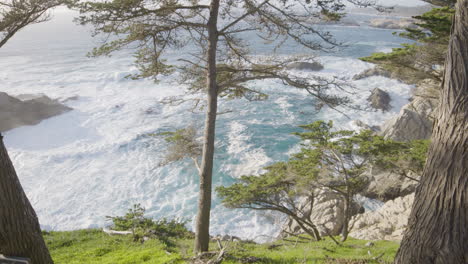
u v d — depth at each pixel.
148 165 25.39
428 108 27.48
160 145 28.61
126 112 36.19
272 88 42.97
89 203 21.20
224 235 17.11
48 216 19.94
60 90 44.59
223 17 9.94
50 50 78.00
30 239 5.60
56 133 30.95
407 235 4.05
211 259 8.95
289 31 9.55
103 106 37.94
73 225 19.31
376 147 14.18
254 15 9.61
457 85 3.80
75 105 38.28
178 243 12.52
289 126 32.81
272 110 36.69
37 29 116.94
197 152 12.05
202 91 11.37
